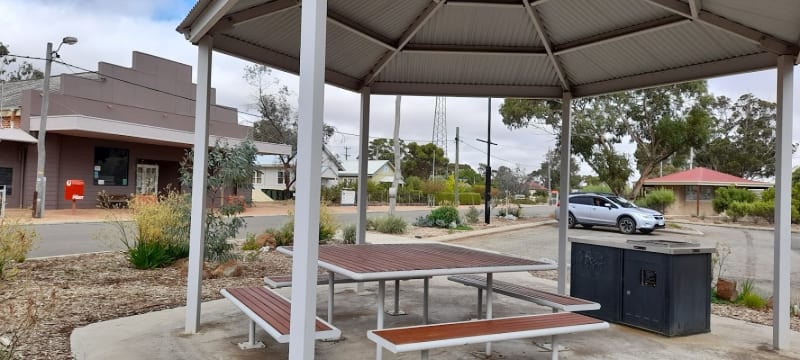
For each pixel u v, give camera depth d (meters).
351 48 5.60
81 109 20.30
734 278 8.68
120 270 7.42
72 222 15.06
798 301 6.71
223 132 25.58
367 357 3.86
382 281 3.89
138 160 22.83
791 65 4.20
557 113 23.67
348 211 26.91
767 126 34.56
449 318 5.19
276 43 4.98
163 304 5.45
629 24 4.87
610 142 24.12
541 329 3.25
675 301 4.55
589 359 3.93
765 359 3.98
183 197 8.00
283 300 3.95
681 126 21.12
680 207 27.52
